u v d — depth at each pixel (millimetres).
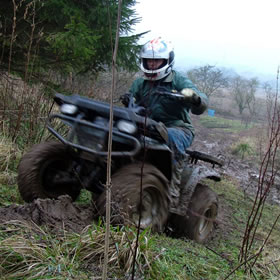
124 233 3127
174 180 4219
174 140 4277
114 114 3562
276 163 12633
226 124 25672
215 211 5090
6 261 2680
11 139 5906
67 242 3045
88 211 3709
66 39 7055
